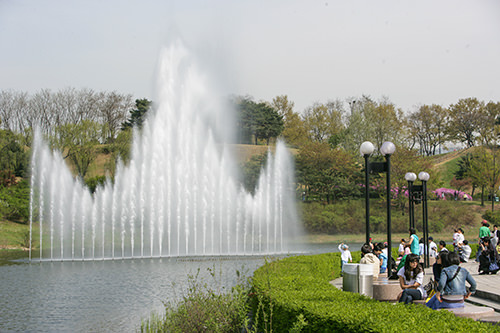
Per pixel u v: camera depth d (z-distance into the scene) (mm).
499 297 15727
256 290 14219
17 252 46844
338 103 128750
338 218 75062
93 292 23719
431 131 128750
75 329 16578
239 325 12688
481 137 101375
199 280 26328
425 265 28047
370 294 14969
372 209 81062
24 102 92625
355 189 85062
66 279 28438
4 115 91250
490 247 22188
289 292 12945
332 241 69000
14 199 62125
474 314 11445
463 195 92500
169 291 23531
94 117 97938
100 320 17734
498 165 86938
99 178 74562
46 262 38594
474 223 77938
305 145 90438
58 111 93938
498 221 77375
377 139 95688
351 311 9883
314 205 81125
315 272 21812
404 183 81375
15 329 16703
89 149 80188
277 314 11797
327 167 87625
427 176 28484
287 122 126375
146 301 21219
